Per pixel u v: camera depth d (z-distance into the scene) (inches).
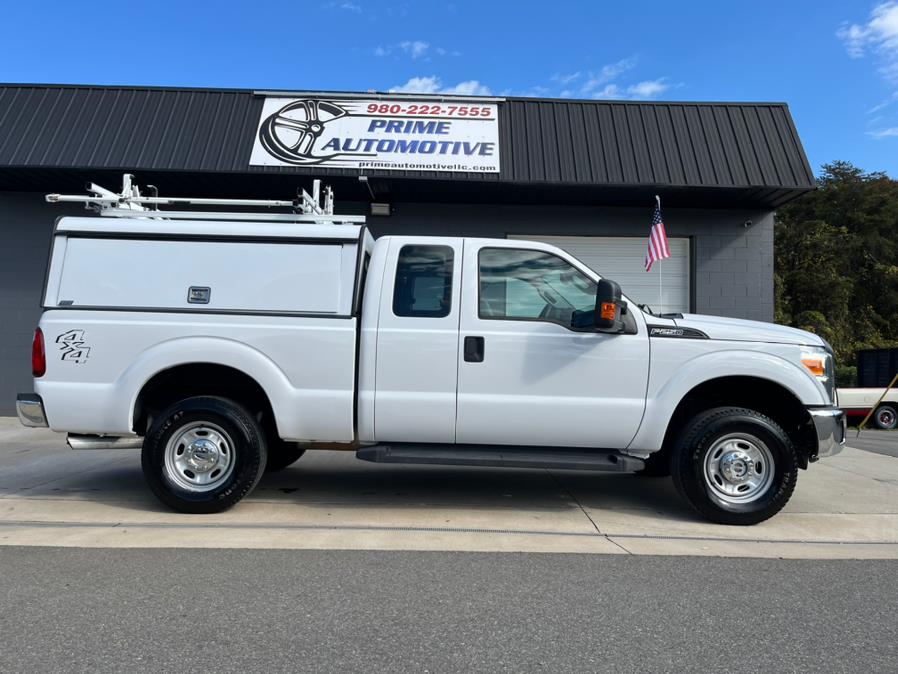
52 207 437.1
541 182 396.5
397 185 407.8
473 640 123.4
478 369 201.2
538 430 202.1
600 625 130.9
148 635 123.9
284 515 210.8
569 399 200.4
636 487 257.9
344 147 401.4
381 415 202.2
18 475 270.5
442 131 408.2
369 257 220.5
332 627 128.2
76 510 215.0
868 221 1328.7
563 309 206.5
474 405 200.5
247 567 162.2
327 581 153.0
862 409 539.2
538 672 111.7
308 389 202.8
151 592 145.2
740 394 218.5
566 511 220.8
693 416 212.2
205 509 205.8
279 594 144.7
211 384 218.7
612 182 397.1
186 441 206.8
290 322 203.5
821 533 199.9
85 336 203.2
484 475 278.1
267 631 126.0
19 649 117.8
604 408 200.2
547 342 201.0
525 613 136.1
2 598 141.4
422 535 191.3
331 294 204.5
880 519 215.0
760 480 203.5
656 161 403.5
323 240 206.7
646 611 138.1
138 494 237.0
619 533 196.5
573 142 408.5
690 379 200.4
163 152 396.5
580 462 200.8
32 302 432.8
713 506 201.0
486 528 199.5
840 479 276.8
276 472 277.9
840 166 1419.8
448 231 442.6
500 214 442.9
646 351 201.2
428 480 266.8
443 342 201.3
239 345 202.4
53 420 203.5
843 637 127.0
